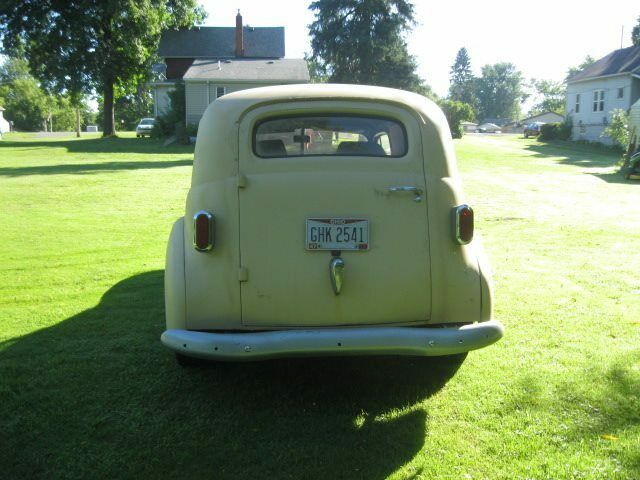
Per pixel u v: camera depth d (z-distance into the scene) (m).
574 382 3.81
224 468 2.92
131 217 10.90
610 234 8.92
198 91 39.81
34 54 42.59
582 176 18.83
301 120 3.49
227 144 3.40
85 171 19.62
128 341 4.66
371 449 3.08
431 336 3.17
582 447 3.06
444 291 3.44
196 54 50.31
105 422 3.37
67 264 7.28
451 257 3.45
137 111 87.75
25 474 2.86
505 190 14.81
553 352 4.32
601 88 40.28
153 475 2.86
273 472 2.88
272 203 3.34
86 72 42.75
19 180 16.75
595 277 6.41
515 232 9.15
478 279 3.51
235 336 3.14
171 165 22.17
